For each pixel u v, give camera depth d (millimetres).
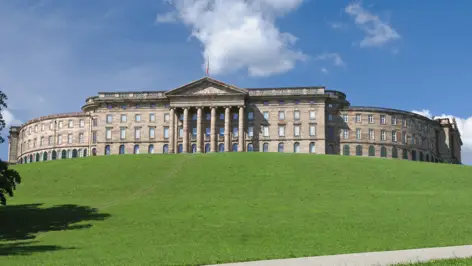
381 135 156875
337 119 155625
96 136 162875
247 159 106875
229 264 37719
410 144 160750
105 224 62094
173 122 152500
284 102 153625
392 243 48375
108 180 92812
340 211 67438
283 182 87500
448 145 176250
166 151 155125
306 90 153250
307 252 43688
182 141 152625
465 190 82875
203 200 76000
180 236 54500
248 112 154250
